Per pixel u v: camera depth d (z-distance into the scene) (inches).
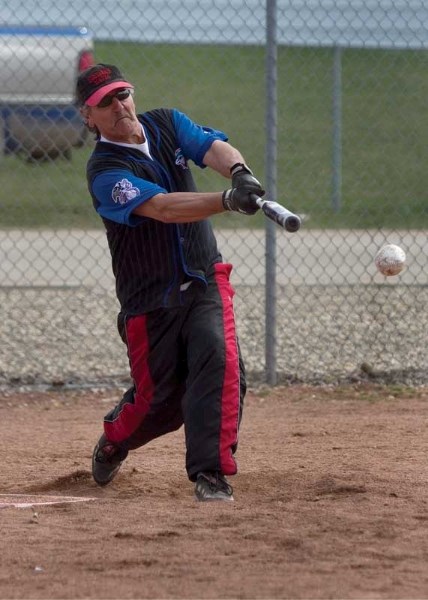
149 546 603.8
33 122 1878.7
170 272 724.0
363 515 671.8
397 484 780.0
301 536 617.6
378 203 2255.2
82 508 719.7
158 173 726.5
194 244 732.0
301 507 701.9
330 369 1285.7
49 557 585.9
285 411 1133.1
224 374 721.6
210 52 3125.0
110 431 788.0
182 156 743.1
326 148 2568.9
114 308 1577.3
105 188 702.5
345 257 1784.0
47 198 2224.4
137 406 761.6
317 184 2391.7
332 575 544.7
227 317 737.0
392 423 1060.5
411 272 1745.8
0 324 1482.5
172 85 2967.5
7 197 2228.1
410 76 2456.9
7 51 1839.3
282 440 994.1
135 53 2928.2
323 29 1921.8
